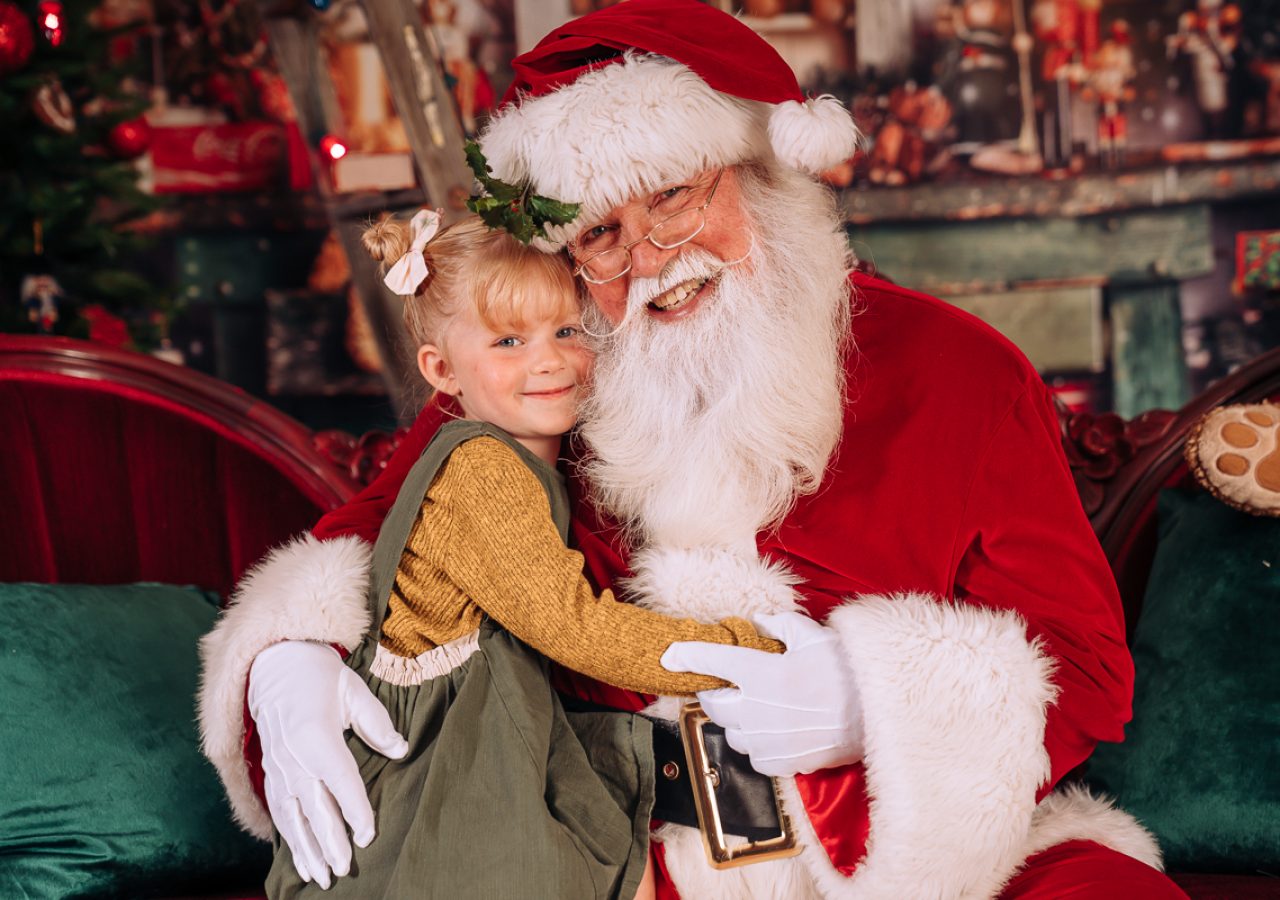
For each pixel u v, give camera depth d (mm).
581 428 1723
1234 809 1773
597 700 1663
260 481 2314
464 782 1438
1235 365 4578
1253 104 4480
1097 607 1563
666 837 1582
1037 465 1586
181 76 4848
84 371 2285
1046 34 4543
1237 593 1885
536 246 1619
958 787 1408
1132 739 1906
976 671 1423
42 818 1757
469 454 1543
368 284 4730
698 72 1599
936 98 4602
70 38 3896
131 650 1973
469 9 4605
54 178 3902
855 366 1704
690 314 1631
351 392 4914
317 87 4750
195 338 4938
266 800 1604
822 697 1463
